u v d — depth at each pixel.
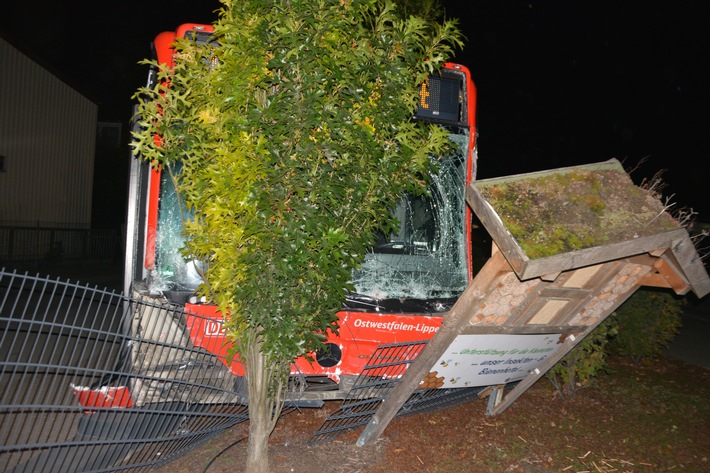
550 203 4.21
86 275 21.30
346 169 4.30
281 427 6.15
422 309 6.02
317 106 4.08
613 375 8.88
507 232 3.91
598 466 5.72
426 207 6.36
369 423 5.59
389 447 5.76
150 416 4.96
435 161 6.43
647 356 9.94
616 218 4.24
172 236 5.59
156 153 4.46
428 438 6.05
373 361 5.66
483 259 9.99
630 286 5.17
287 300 4.19
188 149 4.48
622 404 7.50
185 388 5.17
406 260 6.19
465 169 6.53
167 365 5.19
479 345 5.07
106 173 31.02
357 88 4.32
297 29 4.11
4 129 22.25
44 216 24.47
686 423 7.03
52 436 5.58
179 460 5.36
